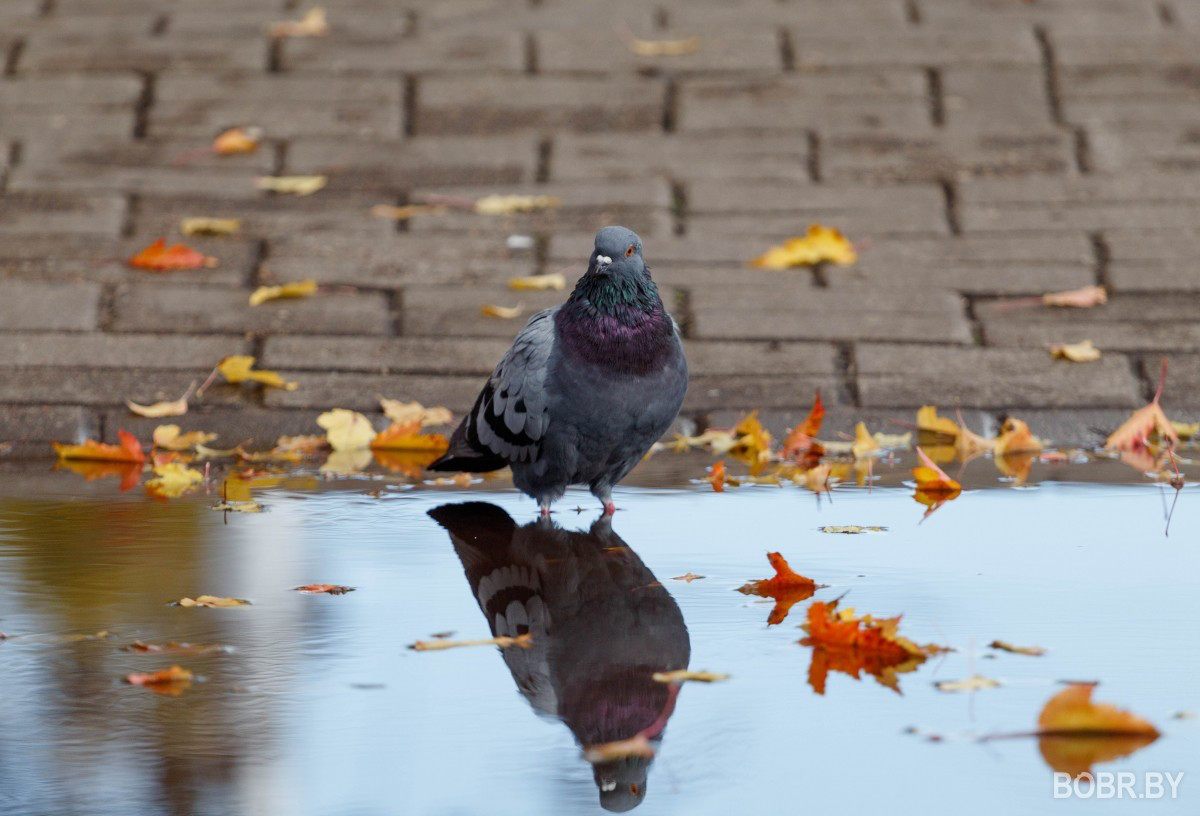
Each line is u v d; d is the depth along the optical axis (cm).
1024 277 1128
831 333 1058
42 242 1174
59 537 714
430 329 1062
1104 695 493
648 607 604
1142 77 1427
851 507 777
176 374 1004
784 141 1345
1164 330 1045
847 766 443
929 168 1298
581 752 455
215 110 1397
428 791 428
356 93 1425
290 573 654
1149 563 659
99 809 418
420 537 721
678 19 1568
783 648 549
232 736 467
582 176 1296
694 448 939
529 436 750
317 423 956
